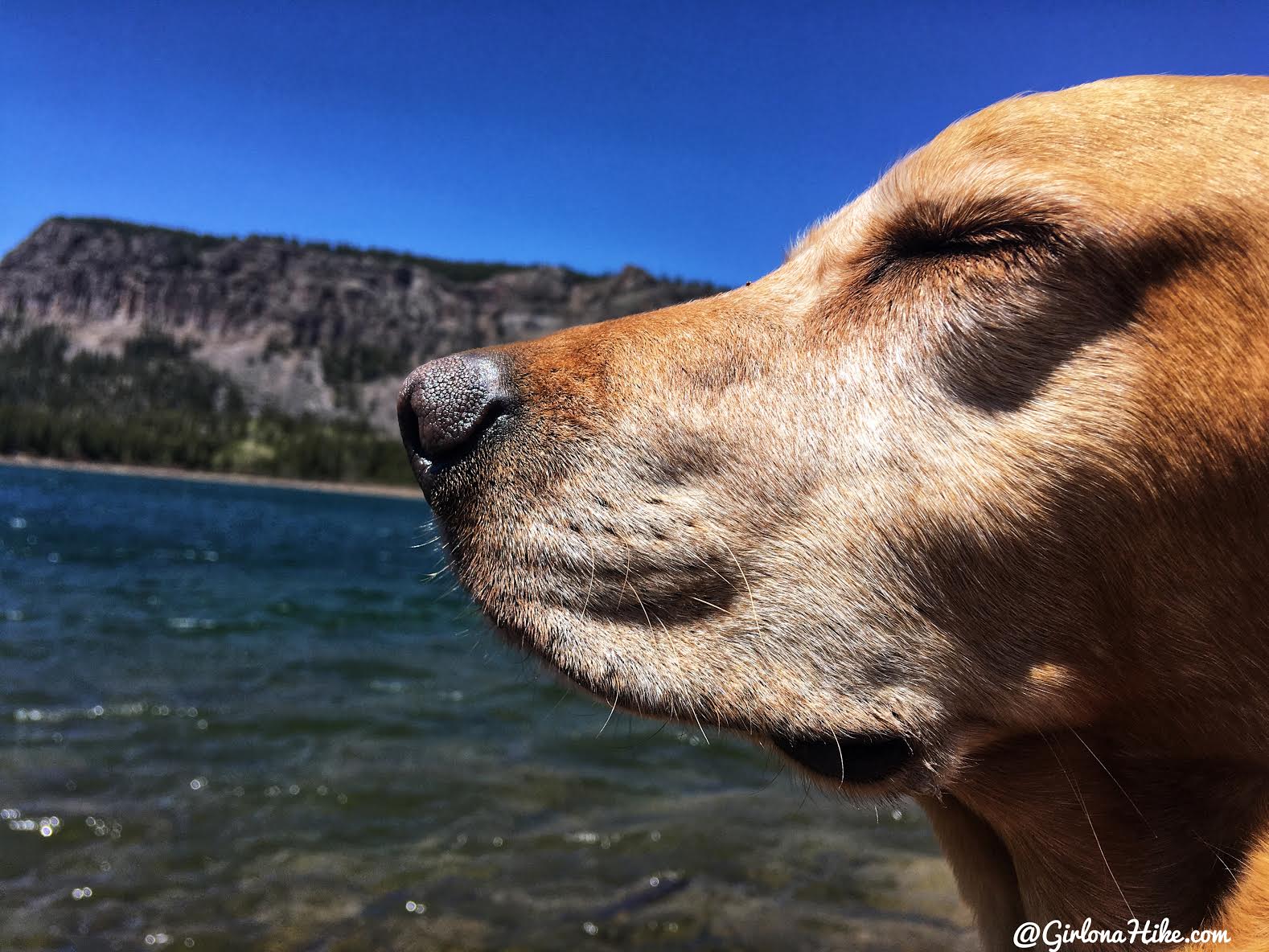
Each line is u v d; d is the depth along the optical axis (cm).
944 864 58
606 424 25
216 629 139
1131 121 23
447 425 25
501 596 24
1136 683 22
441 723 90
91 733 78
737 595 24
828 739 24
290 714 89
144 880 52
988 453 23
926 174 24
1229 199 22
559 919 49
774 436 24
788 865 58
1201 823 22
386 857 56
